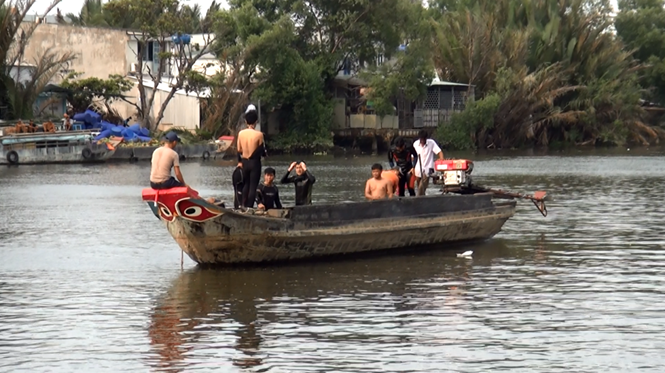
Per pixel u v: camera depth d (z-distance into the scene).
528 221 25.19
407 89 70.25
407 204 19.36
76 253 19.91
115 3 60.56
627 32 98.19
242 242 17.45
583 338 13.05
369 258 19.06
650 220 25.41
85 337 13.27
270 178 18.41
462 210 20.38
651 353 12.38
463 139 73.94
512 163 54.66
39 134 50.75
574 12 82.19
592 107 79.56
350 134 72.06
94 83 59.22
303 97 68.00
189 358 12.28
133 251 20.16
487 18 79.44
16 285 16.67
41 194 33.28
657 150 73.00
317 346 12.75
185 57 61.41
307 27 71.19
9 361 12.21
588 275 17.34
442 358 12.20
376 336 13.20
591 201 30.84
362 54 71.38
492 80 77.56
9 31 56.22
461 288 16.23
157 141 55.16
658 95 97.00
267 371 11.75
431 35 75.75
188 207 16.83
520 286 16.38
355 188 35.81
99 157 52.06
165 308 14.87
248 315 14.39
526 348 12.62
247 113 18.33
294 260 18.34
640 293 15.79
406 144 21.25
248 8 66.06
